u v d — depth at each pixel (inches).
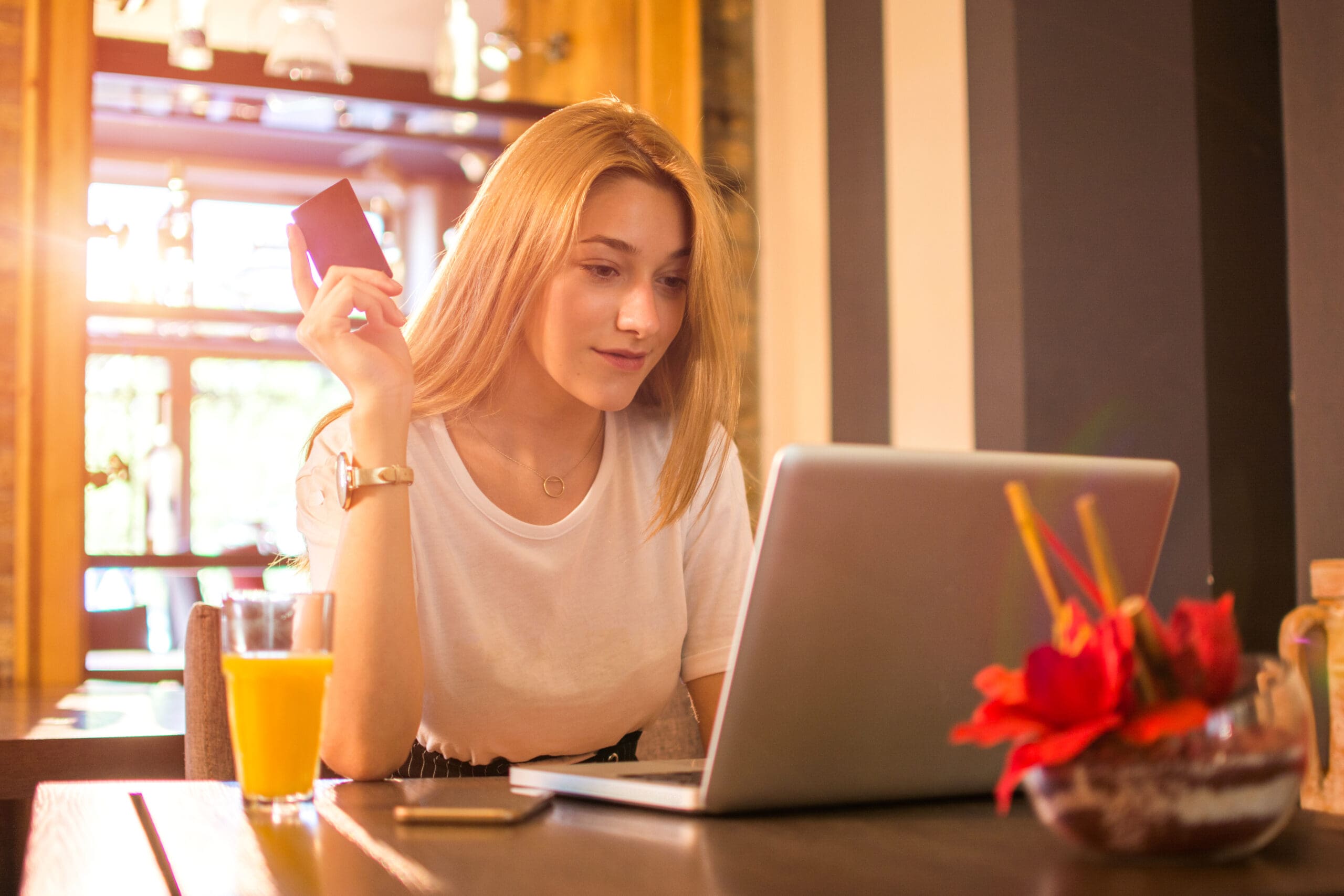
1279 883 26.0
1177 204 94.7
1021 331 106.7
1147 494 38.9
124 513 132.3
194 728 53.3
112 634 128.4
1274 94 96.0
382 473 48.0
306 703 36.1
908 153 125.3
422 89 126.0
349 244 50.4
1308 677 60.6
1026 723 26.8
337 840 30.9
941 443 120.6
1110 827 27.3
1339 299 80.0
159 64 119.2
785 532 32.6
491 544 56.9
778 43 143.5
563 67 146.1
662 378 62.3
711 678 61.4
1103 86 100.7
